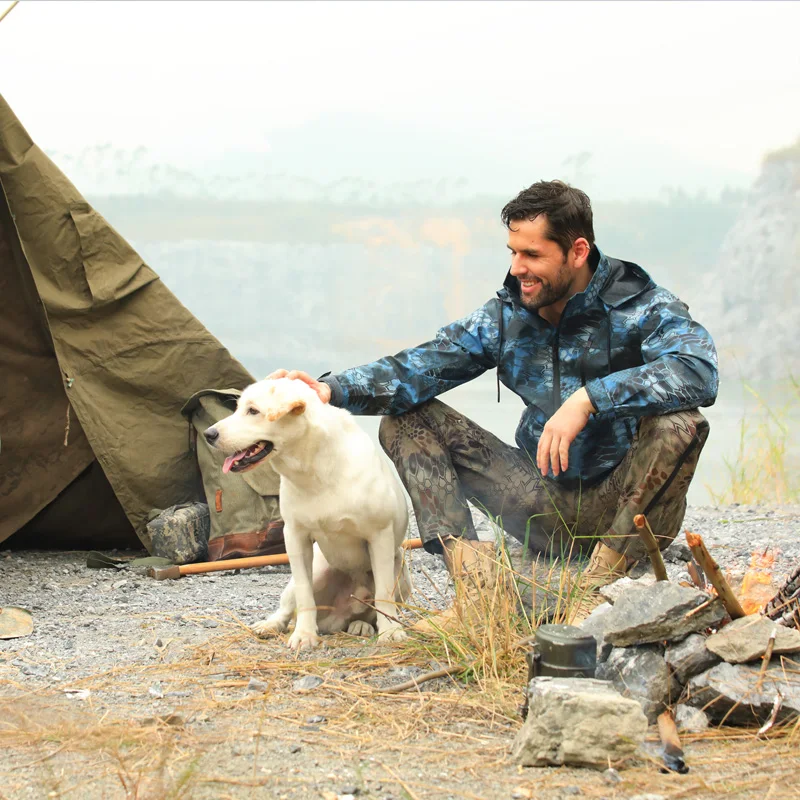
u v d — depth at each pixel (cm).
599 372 391
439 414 408
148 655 366
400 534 407
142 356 585
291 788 238
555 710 251
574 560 402
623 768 249
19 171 557
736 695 271
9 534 599
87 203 570
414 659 343
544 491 404
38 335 594
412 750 264
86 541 636
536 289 376
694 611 286
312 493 373
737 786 236
